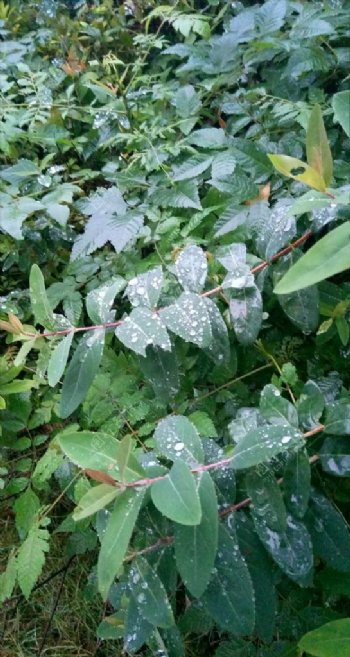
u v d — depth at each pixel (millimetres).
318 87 506
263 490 290
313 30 470
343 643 271
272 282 359
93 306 327
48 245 481
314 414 305
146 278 327
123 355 400
